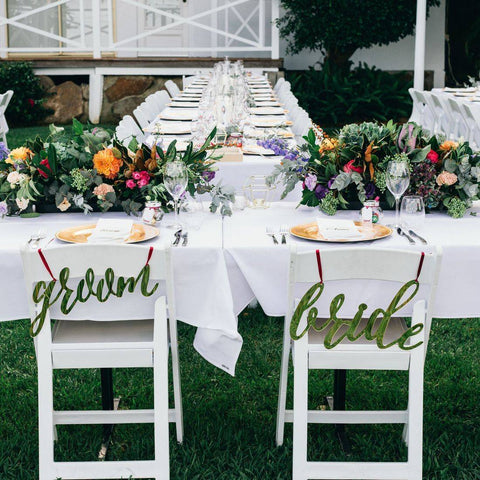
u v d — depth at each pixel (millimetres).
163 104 8961
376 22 11875
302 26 12109
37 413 3203
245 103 7035
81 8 12336
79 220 3303
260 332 4004
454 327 4066
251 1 13977
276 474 2771
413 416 2627
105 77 12453
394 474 2619
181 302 2846
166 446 2633
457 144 3438
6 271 2785
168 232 3072
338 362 2639
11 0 13625
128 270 2586
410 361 2639
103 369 2977
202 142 4805
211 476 2752
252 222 3250
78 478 2627
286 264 2832
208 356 2848
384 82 13133
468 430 3047
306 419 2625
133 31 14000
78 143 3463
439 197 3361
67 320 2947
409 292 2752
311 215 3393
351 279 2793
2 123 8625
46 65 12266
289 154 3475
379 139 3416
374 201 3227
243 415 3174
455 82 14523
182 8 13898
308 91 12758
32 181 3303
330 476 2619
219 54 14039
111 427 3021
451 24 14297
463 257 2830
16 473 2775
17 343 3914
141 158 3379
